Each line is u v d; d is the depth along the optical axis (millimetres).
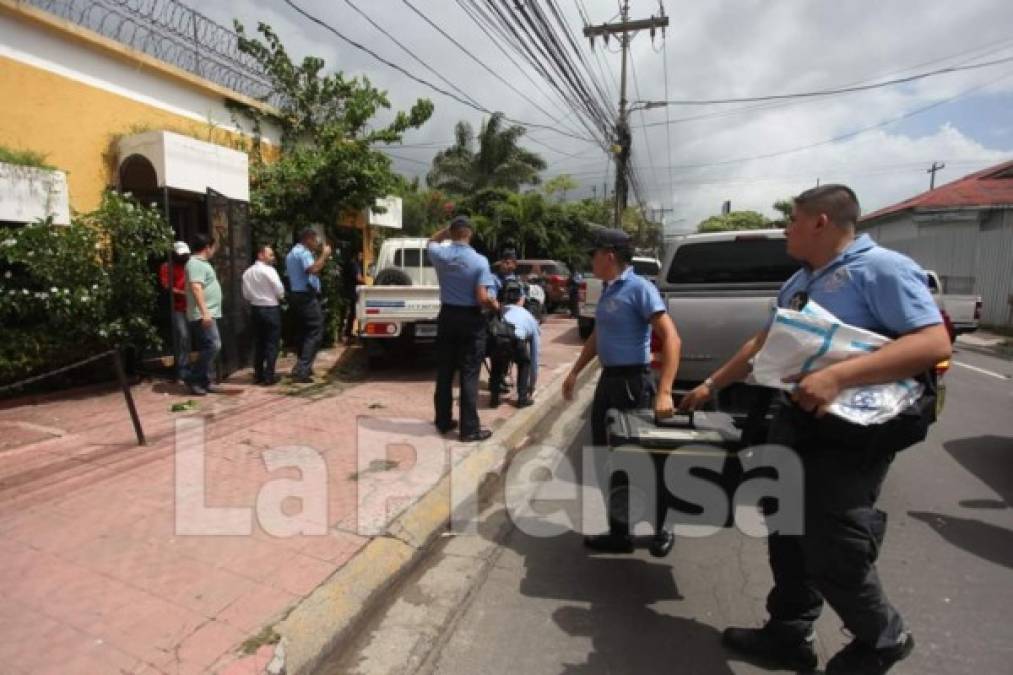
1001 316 17312
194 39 8555
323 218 10148
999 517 4395
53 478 4340
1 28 6199
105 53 7266
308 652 2676
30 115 6500
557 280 19656
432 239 5586
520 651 2887
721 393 4957
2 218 5797
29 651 2553
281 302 9273
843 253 2334
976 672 2709
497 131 27859
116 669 2459
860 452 2225
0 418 5727
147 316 6988
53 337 6316
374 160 10062
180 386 7160
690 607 3262
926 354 2037
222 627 2740
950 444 6145
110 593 2979
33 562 3238
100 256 6586
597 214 31094
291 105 10695
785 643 2783
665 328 3439
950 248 19656
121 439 5176
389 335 8008
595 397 3838
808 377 2115
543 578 3559
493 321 6449
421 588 3438
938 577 3537
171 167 7152
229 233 7953
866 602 2283
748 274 6031
